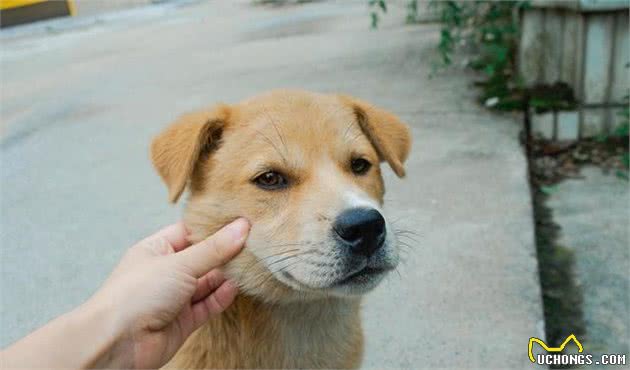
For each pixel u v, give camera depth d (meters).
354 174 0.45
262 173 0.42
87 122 1.18
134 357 0.38
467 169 0.86
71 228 0.81
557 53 0.96
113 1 2.71
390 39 1.49
